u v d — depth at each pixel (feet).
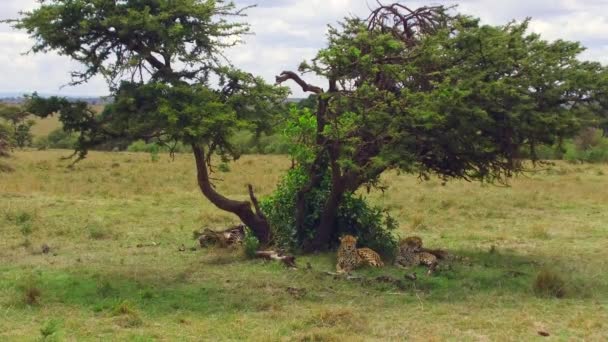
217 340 25.14
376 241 41.04
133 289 32.40
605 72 36.17
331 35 37.32
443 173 41.14
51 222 52.90
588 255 42.22
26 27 34.45
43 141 203.72
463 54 36.83
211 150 38.09
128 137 36.60
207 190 39.96
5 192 70.95
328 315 27.50
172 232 50.42
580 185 82.43
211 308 29.73
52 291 31.73
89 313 28.58
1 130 120.47
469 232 51.29
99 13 34.58
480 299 31.14
